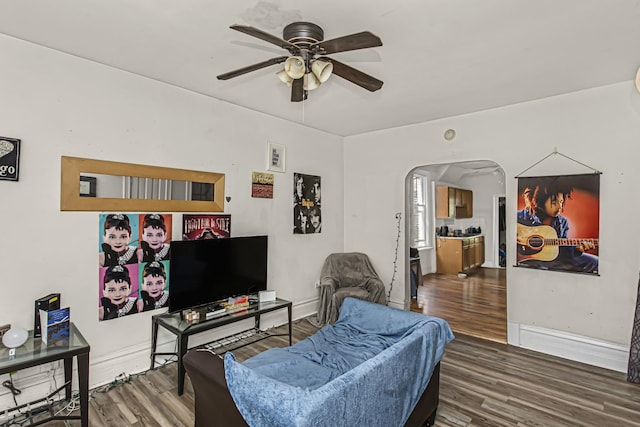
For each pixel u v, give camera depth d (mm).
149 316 2947
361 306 2729
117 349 2756
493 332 3914
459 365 3070
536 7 1866
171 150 3072
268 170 3955
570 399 2510
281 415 1167
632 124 2941
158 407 2359
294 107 3693
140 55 2506
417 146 4332
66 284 2492
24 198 2307
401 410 1673
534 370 2973
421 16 1955
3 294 2225
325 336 2510
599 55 2463
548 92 3232
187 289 2955
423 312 4684
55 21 2049
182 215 3154
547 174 3373
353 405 1344
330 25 2051
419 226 7391
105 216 2682
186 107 3178
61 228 2469
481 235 8359
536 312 3414
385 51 2391
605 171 3062
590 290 3131
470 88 3119
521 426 2184
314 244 4586
